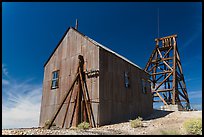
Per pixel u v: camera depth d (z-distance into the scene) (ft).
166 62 113.19
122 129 44.65
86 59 59.67
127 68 68.33
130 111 64.08
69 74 62.08
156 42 119.44
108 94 56.70
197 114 63.93
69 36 67.67
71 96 58.49
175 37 114.21
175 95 103.76
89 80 56.75
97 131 40.47
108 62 59.93
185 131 37.91
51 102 63.72
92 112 53.06
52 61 69.51
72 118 55.83
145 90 76.84
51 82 66.49
